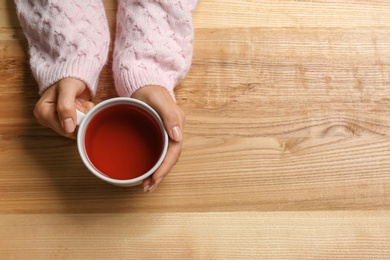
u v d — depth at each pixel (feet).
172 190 2.52
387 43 2.74
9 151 2.56
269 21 2.77
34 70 2.50
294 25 2.77
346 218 2.49
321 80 2.68
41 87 2.43
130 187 2.52
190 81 2.67
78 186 2.52
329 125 2.61
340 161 2.56
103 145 2.23
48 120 2.33
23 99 2.63
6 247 2.45
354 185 2.53
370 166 2.56
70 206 2.50
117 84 2.48
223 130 2.60
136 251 2.45
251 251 2.45
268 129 2.60
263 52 2.72
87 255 2.45
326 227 2.48
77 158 2.55
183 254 2.45
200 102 2.64
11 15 2.76
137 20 2.52
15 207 2.50
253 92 2.66
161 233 2.47
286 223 2.48
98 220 2.49
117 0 2.78
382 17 2.78
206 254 2.45
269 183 2.53
